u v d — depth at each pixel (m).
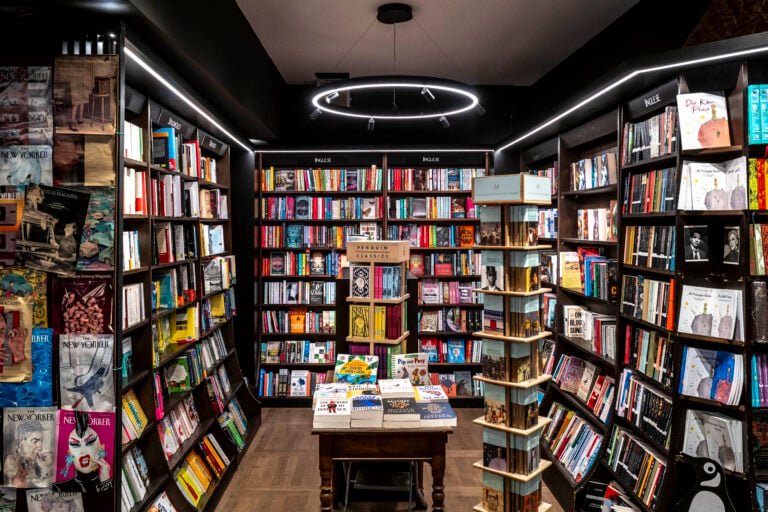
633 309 3.62
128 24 2.59
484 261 3.29
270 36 4.97
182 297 4.00
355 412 3.07
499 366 3.22
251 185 6.25
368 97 6.66
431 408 3.14
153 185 3.50
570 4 4.24
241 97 4.32
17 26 2.55
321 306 6.76
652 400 3.34
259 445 5.34
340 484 4.11
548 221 5.50
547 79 6.14
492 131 6.75
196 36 3.20
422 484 4.20
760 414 2.96
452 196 6.81
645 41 4.05
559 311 5.04
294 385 6.56
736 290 2.88
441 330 6.66
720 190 2.96
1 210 2.58
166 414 3.72
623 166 3.78
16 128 2.57
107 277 2.60
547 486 4.54
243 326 6.34
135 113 3.37
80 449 2.59
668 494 3.07
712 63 2.96
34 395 2.59
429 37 5.00
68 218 2.58
